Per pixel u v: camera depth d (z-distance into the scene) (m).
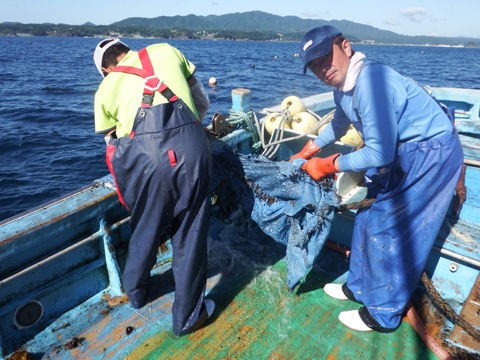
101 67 2.06
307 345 2.16
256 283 2.64
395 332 2.24
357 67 1.83
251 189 2.51
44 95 20.23
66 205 2.22
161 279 2.65
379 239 2.08
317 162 2.25
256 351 2.12
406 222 2.00
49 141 11.99
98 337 2.19
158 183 1.87
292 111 3.70
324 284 2.65
